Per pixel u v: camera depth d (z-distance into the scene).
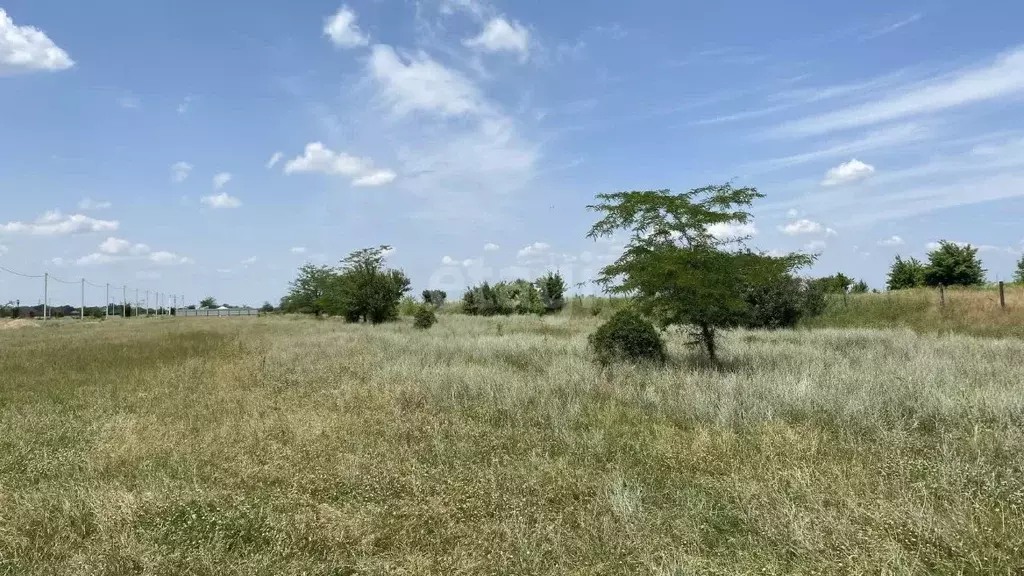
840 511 4.35
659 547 3.97
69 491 5.12
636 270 11.27
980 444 5.70
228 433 7.19
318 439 6.81
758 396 8.18
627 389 9.12
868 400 7.41
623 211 11.41
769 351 13.31
